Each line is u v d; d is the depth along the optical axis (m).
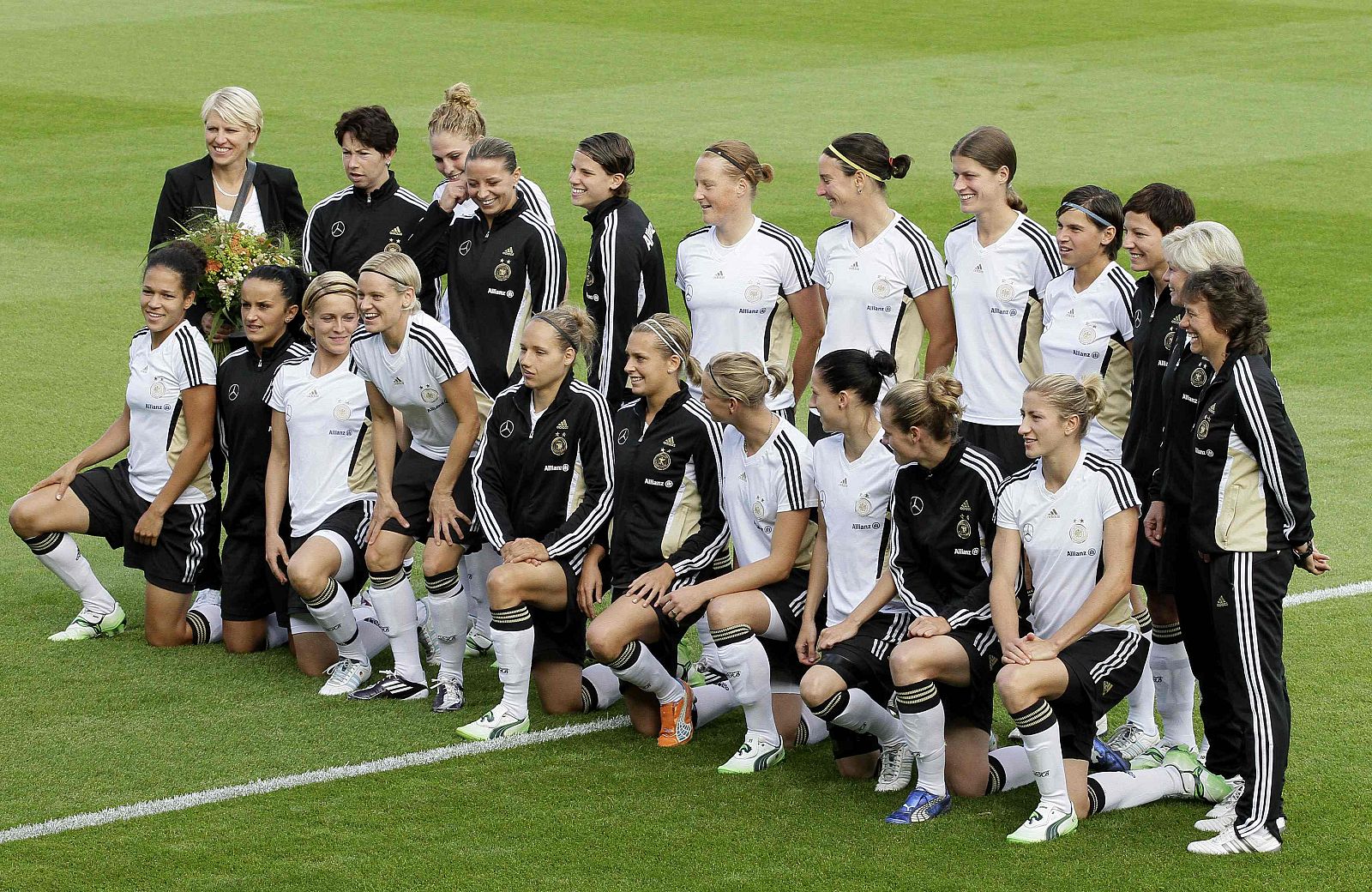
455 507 16.48
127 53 68.88
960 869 12.52
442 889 12.17
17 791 14.00
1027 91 60.88
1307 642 17.44
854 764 14.48
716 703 16.00
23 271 36.50
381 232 20.38
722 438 15.65
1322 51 70.38
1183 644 14.63
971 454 14.10
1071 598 13.77
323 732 15.54
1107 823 13.45
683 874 12.44
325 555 16.41
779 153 48.88
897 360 17.77
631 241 18.16
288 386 17.30
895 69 66.31
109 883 12.27
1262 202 42.22
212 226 19.31
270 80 62.53
